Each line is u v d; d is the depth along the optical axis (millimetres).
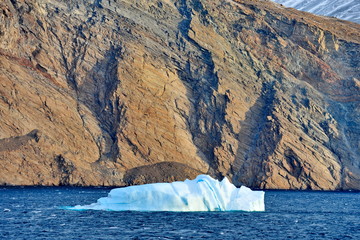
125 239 182875
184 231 198750
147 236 188250
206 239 187625
